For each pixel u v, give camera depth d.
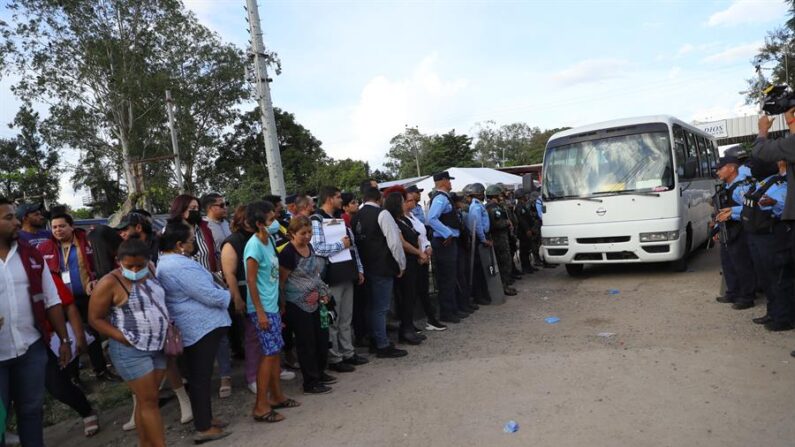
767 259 5.71
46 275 4.08
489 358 5.69
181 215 5.55
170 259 4.20
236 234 5.19
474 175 24.92
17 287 3.79
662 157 9.34
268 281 4.64
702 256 11.86
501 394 4.65
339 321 5.87
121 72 30.84
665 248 9.15
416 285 7.07
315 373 5.21
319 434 4.23
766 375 4.54
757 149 5.16
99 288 3.72
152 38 32.41
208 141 36.94
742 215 5.91
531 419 4.11
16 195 42.31
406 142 71.88
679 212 9.15
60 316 4.16
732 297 7.17
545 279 10.79
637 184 9.37
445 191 7.64
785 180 5.51
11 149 51.34
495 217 9.38
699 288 8.37
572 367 5.15
